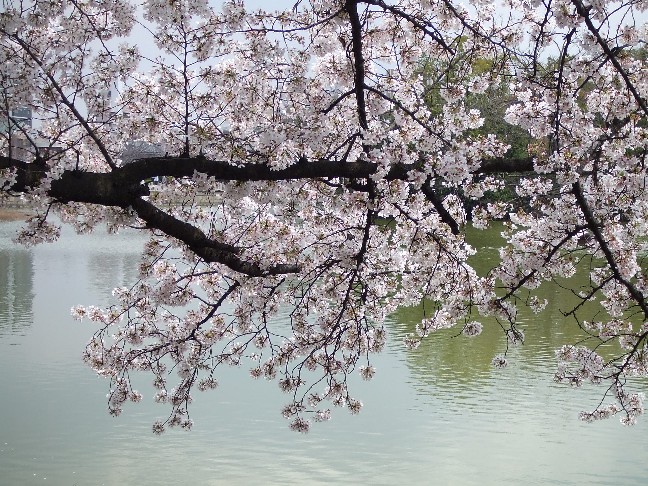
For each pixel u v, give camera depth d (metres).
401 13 6.90
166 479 13.03
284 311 24.64
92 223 7.48
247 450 14.65
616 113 7.45
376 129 6.95
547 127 7.39
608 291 8.44
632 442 15.20
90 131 6.38
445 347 22.09
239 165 6.61
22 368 19.48
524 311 26.19
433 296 8.71
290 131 6.85
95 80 7.10
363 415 16.61
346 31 7.78
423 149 6.77
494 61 7.44
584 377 8.62
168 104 7.34
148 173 6.45
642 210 7.89
